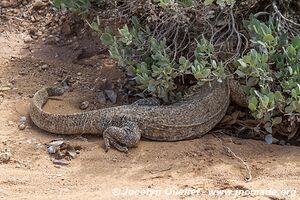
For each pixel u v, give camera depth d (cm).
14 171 786
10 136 863
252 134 905
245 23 905
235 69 920
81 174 783
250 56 830
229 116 920
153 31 959
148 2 925
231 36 931
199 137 884
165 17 941
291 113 849
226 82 918
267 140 878
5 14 1179
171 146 851
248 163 813
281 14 934
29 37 1127
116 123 860
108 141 838
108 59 1055
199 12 919
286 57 873
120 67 1018
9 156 815
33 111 885
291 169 795
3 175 773
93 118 865
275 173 787
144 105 893
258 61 841
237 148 851
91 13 1046
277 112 873
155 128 859
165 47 928
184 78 966
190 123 870
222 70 855
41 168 798
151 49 909
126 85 983
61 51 1085
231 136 900
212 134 896
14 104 941
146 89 919
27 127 889
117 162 811
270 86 880
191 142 864
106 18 1052
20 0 1197
